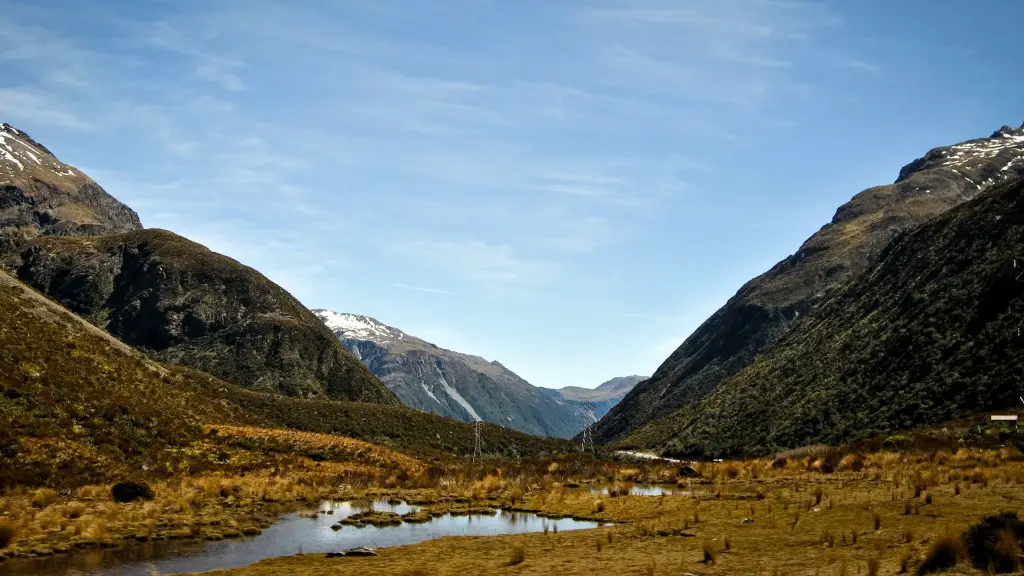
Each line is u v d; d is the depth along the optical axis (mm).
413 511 35656
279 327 161375
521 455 98750
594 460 72688
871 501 27828
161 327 161000
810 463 47094
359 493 42812
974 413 66312
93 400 51344
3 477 35375
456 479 51312
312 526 30734
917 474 32156
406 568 20797
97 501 32812
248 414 78438
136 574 20656
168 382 69562
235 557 23578
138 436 49750
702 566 18828
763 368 134750
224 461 51688
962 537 16078
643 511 31672
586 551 22500
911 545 18859
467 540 26125
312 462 57406
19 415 43844
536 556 22000
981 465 35812
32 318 60531
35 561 22219
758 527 24672
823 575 16484
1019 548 15117
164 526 28141
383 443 88000
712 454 107625
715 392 150750
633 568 19156
